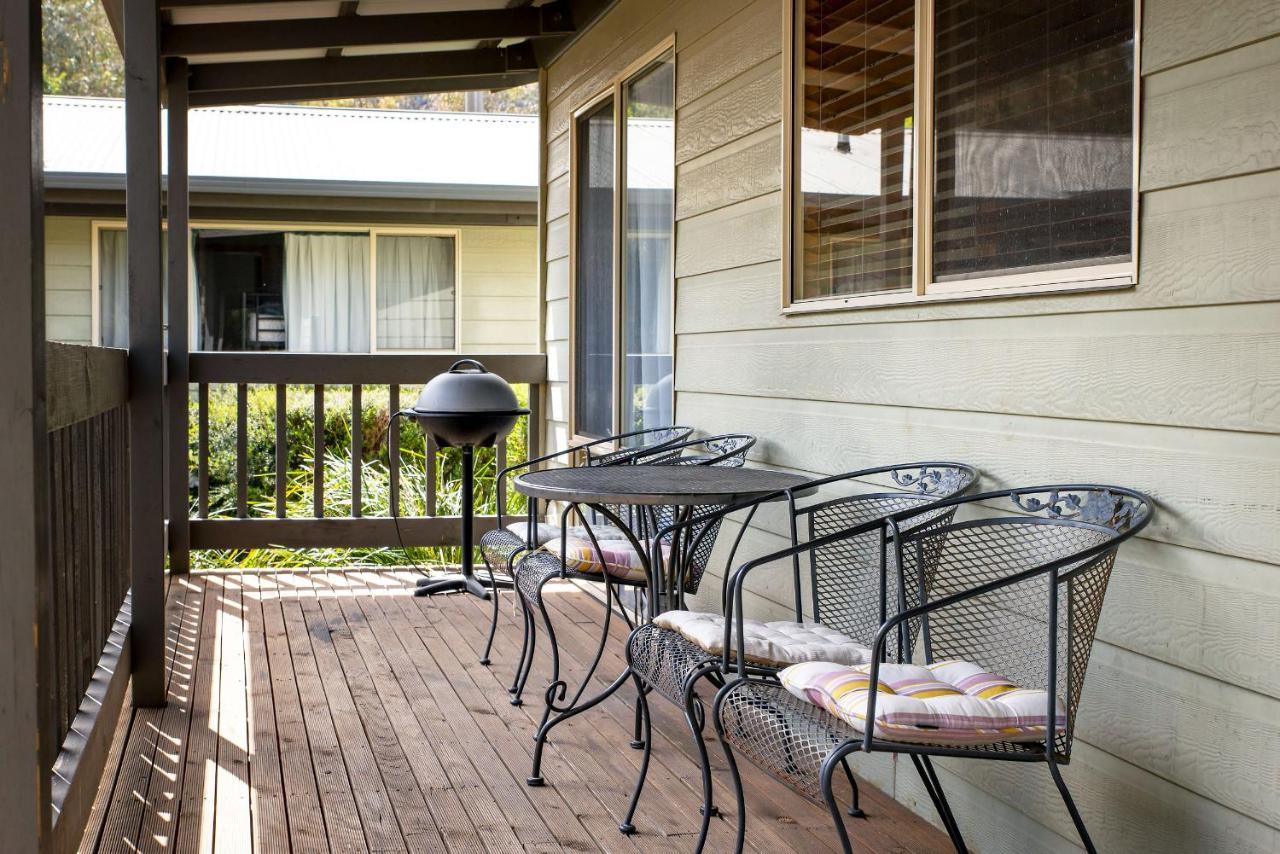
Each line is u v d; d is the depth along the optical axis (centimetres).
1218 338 212
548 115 688
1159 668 225
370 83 716
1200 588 216
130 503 421
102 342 1035
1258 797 203
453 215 1073
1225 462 211
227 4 525
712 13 436
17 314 173
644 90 525
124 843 270
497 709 381
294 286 1088
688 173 462
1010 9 271
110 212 1020
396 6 578
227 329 1078
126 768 320
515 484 311
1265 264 202
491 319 1113
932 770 238
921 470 297
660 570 308
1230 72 209
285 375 632
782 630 263
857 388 335
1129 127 235
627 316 554
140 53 365
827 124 357
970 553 264
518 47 692
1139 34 228
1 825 172
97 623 320
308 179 958
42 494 178
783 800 304
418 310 1108
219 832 277
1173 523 222
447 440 565
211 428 878
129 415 397
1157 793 225
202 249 1070
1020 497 262
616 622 515
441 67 681
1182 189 219
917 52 303
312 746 342
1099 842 240
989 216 279
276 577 616
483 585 589
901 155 316
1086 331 245
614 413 562
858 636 290
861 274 338
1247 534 206
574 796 304
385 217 1061
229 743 343
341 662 440
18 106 172
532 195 1004
